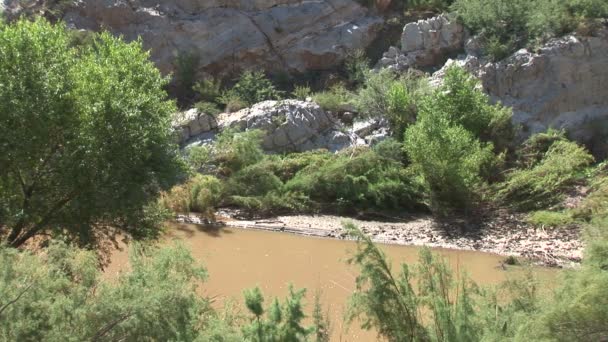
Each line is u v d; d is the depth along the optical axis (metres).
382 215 22.56
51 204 11.69
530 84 29.52
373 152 24.12
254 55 32.22
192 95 30.56
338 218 22.22
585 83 29.75
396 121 26.75
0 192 11.34
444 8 33.44
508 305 6.54
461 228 21.11
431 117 22.81
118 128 11.52
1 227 11.14
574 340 4.99
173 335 5.36
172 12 32.50
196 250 17.50
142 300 5.32
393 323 6.54
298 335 5.81
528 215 21.83
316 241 19.22
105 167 11.43
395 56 31.38
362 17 33.44
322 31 32.78
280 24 32.56
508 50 29.91
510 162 25.09
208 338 5.45
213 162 24.02
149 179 12.05
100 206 11.46
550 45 29.81
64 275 5.48
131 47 12.88
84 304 5.24
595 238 5.75
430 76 30.20
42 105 10.98
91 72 11.81
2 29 12.09
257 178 23.12
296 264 16.42
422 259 7.06
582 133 29.27
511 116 26.19
